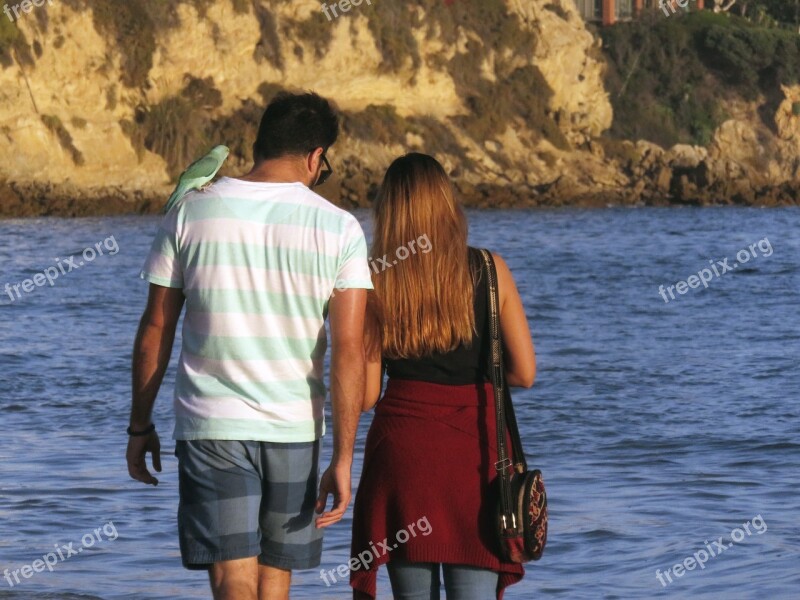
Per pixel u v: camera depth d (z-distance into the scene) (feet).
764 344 203.10
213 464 45.06
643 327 228.84
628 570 76.79
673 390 155.33
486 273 46.91
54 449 114.93
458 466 46.11
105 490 97.55
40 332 214.28
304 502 46.37
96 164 628.28
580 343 204.74
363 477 47.67
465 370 46.78
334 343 45.42
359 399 45.34
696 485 100.42
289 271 44.86
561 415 136.98
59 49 624.18
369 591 46.88
